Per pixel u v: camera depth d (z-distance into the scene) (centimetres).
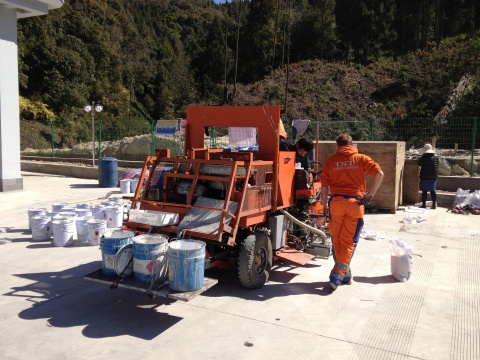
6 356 375
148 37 7806
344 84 4462
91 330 423
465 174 1551
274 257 612
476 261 653
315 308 479
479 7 6144
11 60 1189
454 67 4347
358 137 2003
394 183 1005
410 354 382
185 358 373
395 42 6169
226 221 483
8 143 1198
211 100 5625
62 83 4291
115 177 1412
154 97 6247
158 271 433
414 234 820
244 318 452
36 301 491
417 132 1873
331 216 531
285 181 584
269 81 4650
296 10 5912
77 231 732
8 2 1126
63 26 5094
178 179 568
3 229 807
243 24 5641
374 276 587
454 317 457
